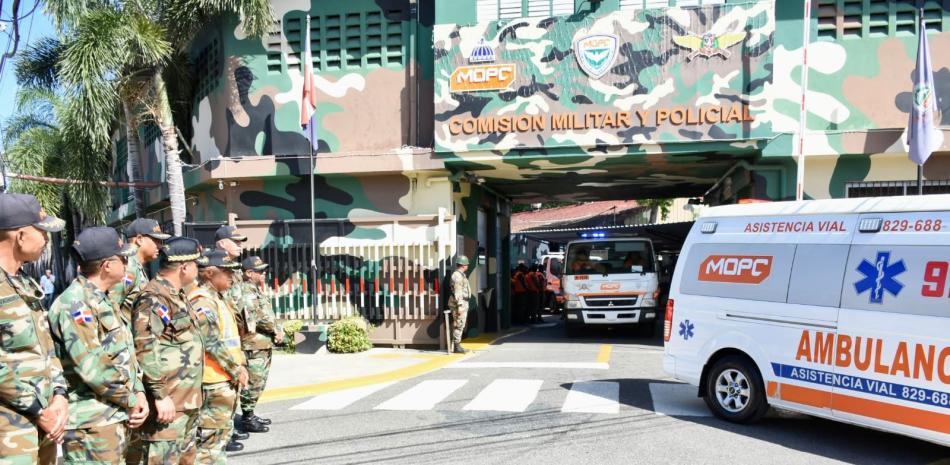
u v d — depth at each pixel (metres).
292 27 14.25
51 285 24.00
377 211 14.36
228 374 5.32
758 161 12.91
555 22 12.88
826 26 12.62
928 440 5.40
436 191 14.21
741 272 7.05
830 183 12.91
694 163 13.93
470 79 13.11
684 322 7.54
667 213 34.28
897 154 12.25
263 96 14.31
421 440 6.57
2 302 3.26
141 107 15.56
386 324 13.74
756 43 12.30
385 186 14.34
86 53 12.48
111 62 12.73
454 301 12.67
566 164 13.72
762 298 6.79
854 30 12.66
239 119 14.34
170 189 14.74
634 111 12.66
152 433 4.52
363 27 14.15
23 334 3.30
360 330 13.05
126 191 25.19
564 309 15.14
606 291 14.72
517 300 20.73
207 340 5.23
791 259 6.63
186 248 4.73
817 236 6.48
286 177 14.41
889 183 12.74
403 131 14.08
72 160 16.70
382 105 14.12
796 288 6.50
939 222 5.62
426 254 13.68
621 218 35.09
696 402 8.02
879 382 5.74
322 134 14.25
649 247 15.16
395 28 14.10
